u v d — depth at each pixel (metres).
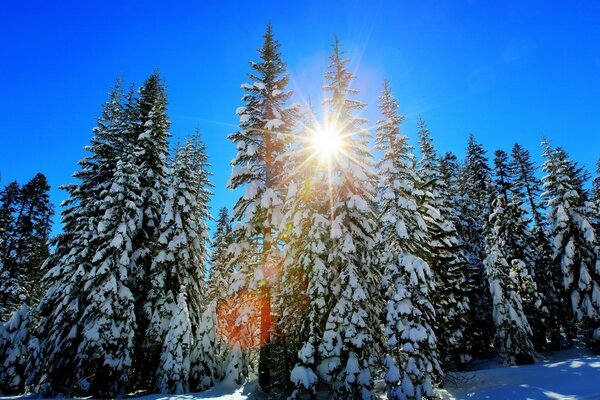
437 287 21.14
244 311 19.50
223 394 17.88
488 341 31.61
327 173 19.73
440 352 21.28
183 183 24.97
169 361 19.53
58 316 20.48
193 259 24.42
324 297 17.27
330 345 15.57
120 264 20.81
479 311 30.72
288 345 19.80
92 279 20.22
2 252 32.91
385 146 20.67
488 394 16.59
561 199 31.06
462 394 17.36
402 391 15.16
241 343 21.31
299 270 18.22
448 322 21.72
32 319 25.17
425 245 19.45
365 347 15.88
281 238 18.75
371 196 19.16
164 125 26.78
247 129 20.91
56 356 19.88
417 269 17.16
